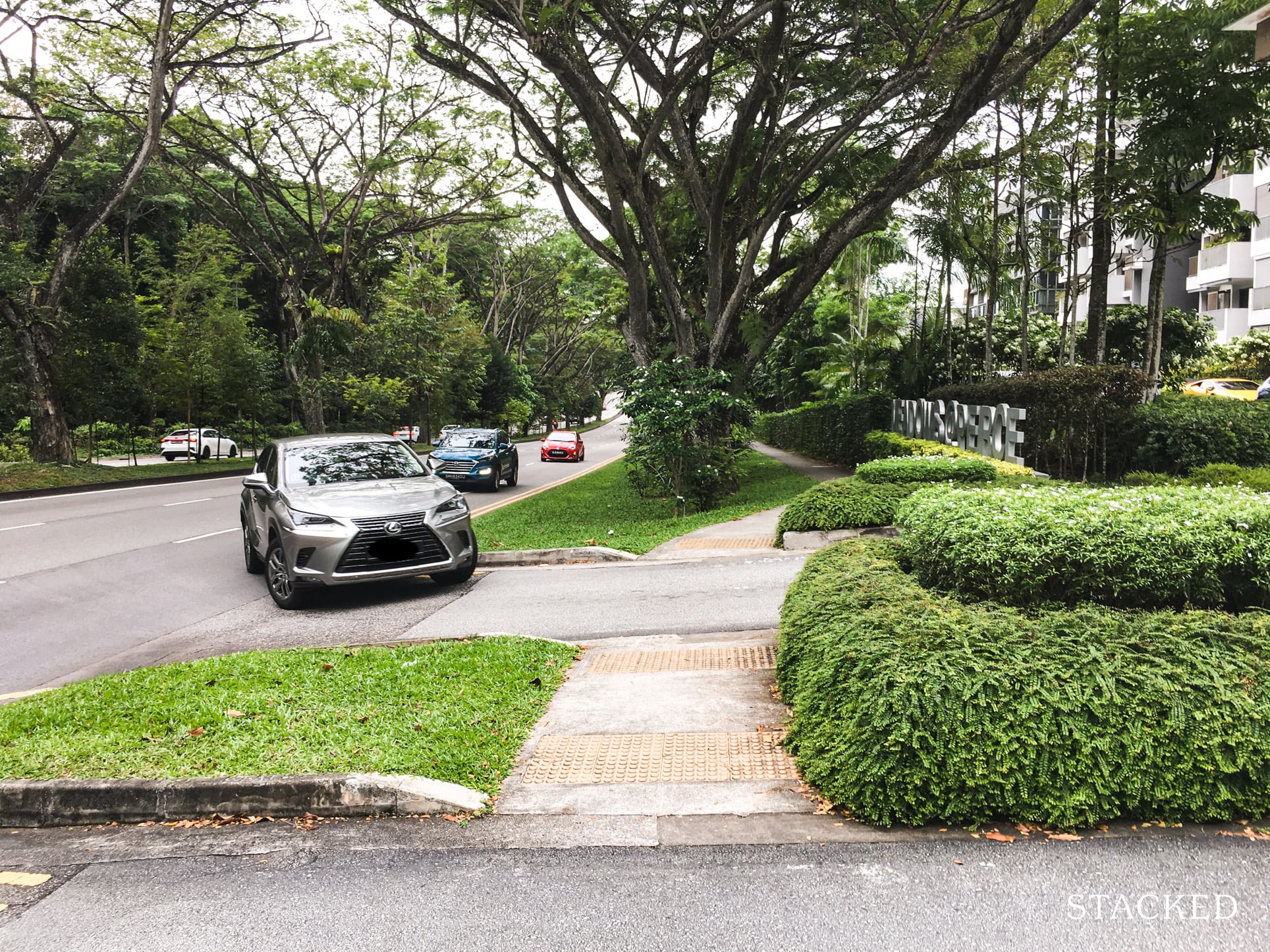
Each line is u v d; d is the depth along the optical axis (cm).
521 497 2169
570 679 625
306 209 4928
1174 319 2952
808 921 324
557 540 1250
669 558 1111
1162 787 382
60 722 547
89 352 2988
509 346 7094
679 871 365
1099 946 304
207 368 3334
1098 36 1504
